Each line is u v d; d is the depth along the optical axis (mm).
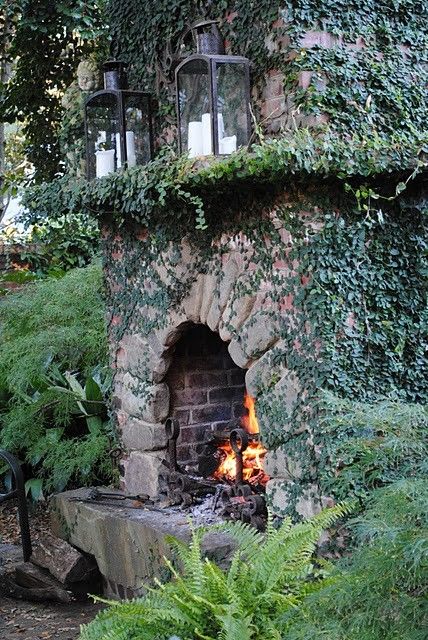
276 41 4277
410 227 4344
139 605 3480
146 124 5156
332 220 4137
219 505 4941
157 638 3434
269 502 4441
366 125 4238
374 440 3781
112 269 5578
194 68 4414
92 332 7082
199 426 5430
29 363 7016
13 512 7016
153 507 5156
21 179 8172
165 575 4598
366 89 4277
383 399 4160
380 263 4273
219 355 5516
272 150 3891
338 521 4074
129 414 5543
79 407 6707
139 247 5277
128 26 5312
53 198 5328
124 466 5625
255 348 4469
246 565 3635
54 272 8766
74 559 5266
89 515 5250
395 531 2697
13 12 7141
